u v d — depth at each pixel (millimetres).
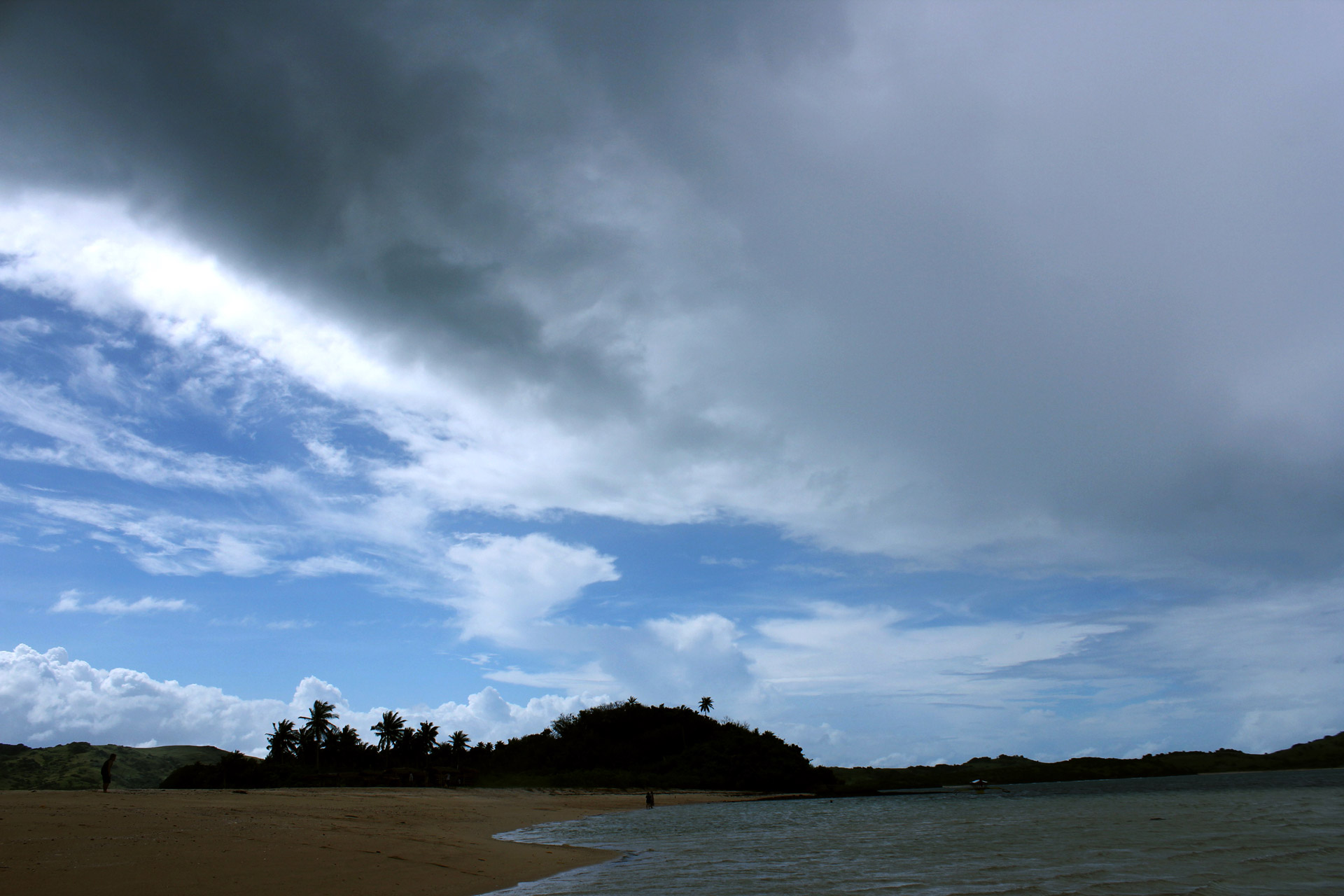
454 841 28281
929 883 20766
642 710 170375
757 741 155750
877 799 125312
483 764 148875
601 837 39938
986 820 54969
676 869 23750
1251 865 24188
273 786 106062
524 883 19219
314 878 16344
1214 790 123312
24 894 12555
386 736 132750
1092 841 34344
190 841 19750
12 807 23656
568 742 161875
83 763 114812
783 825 51875
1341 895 18266
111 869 15086
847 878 21812
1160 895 18359
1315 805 65000
